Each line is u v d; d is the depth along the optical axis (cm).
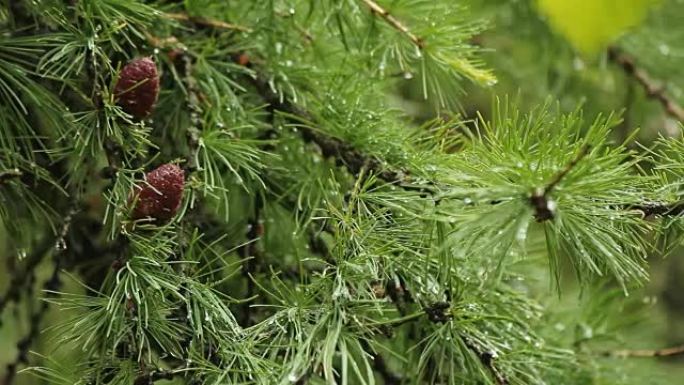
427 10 86
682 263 154
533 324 88
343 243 78
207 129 82
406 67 87
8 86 80
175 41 84
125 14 82
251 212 86
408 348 83
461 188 76
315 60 89
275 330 78
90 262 89
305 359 76
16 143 82
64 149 80
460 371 81
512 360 81
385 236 79
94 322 77
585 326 93
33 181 83
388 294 80
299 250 86
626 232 78
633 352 93
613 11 64
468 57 92
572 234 76
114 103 79
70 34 80
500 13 112
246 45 87
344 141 84
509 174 75
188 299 77
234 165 85
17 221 82
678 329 148
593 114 114
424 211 78
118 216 77
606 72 114
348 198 83
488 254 74
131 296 77
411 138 84
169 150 85
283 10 87
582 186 74
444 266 79
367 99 87
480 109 123
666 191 77
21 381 101
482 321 81
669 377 102
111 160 79
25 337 89
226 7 87
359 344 77
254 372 76
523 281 89
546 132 76
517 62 117
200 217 85
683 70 114
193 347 76
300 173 86
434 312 79
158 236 77
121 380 76
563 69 114
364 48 87
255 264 83
